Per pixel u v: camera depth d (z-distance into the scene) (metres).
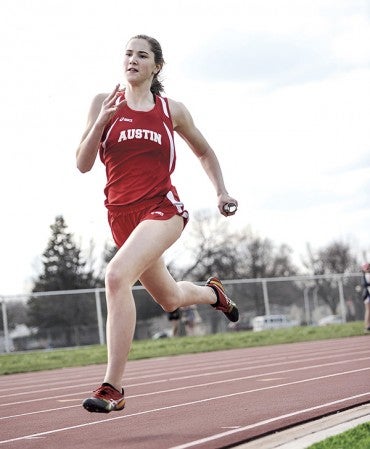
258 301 31.91
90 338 27.59
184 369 14.38
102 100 6.30
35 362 19.77
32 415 8.47
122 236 6.32
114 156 6.14
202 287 6.89
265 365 13.72
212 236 74.81
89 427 7.08
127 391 10.44
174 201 6.17
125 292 5.80
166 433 6.36
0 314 26.36
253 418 6.92
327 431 6.08
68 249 66.31
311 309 33.03
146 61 6.16
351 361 12.84
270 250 81.19
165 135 6.17
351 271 89.94
